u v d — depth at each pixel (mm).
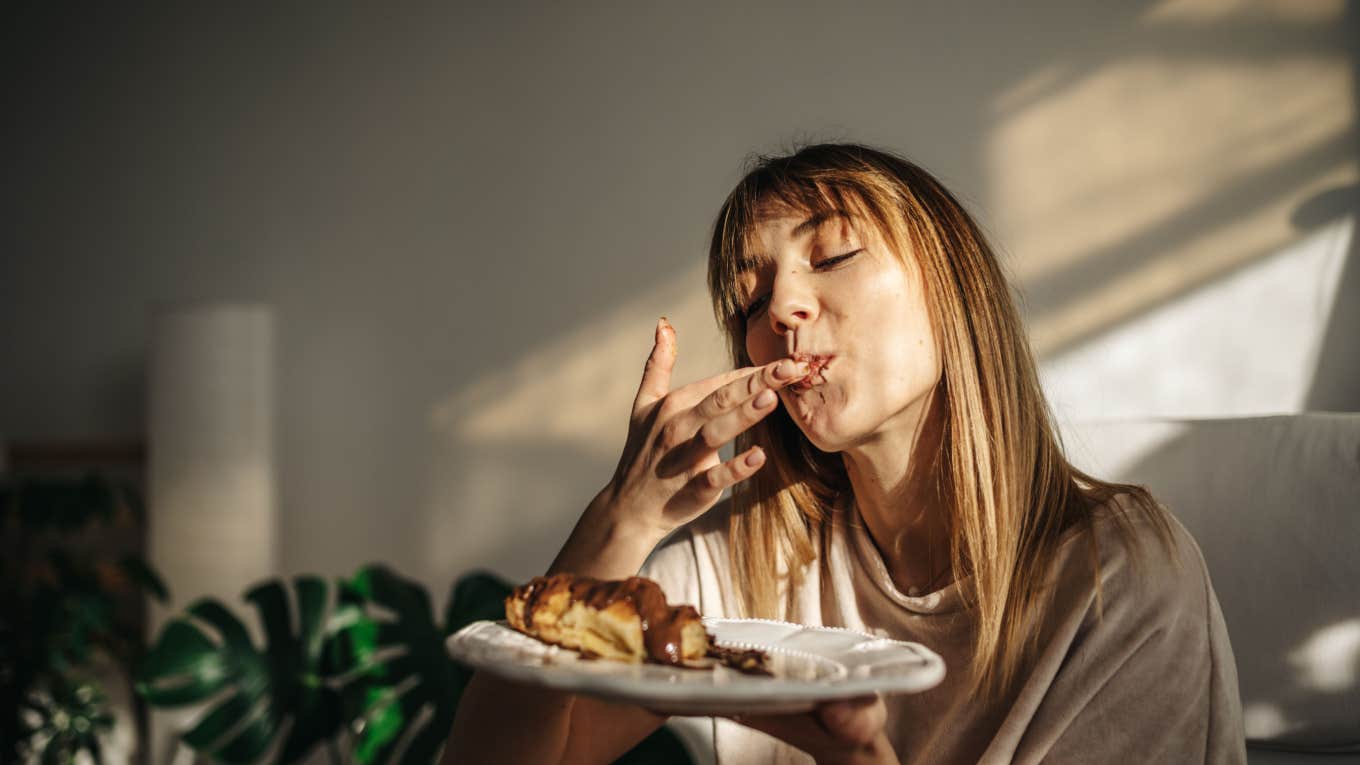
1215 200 1923
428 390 2414
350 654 1607
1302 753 951
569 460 2332
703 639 443
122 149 2590
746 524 737
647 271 2295
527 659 425
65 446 2441
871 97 2150
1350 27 1849
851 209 600
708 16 2268
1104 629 579
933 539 660
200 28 2568
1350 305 1843
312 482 2457
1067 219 2010
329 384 2465
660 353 549
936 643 639
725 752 715
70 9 2633
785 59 2213
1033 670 590
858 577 684
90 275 2584
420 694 1556
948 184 2088
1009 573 604
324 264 2482
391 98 2465
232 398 2125
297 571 2449
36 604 2090
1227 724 581
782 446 725
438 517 2393
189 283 2543
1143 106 1971
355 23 2492
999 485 612
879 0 2148
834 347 592
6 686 2061
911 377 592
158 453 2137
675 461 494
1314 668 940
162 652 1622
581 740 600
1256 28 1902
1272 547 964
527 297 2367
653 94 2301
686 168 2275
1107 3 1997
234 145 2541
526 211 2373
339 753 2199
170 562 2115
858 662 436
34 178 2627
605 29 2336
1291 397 1873
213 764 2096
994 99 2064
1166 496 1013
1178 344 1936
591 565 520
